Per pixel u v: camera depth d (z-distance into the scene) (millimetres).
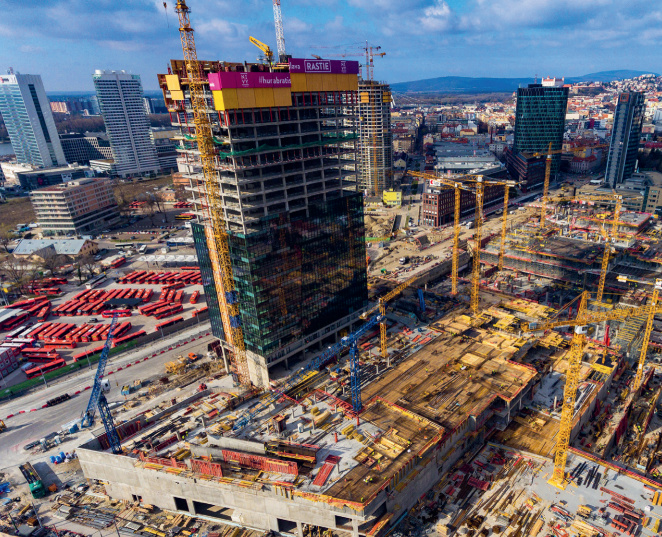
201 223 178375
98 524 129500
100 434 149250
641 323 198625
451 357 179250
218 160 160125
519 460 139875
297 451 131250
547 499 125125
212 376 191500
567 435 125250
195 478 127938
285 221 166500
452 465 141375
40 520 130750
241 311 172250
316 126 179250
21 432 165000
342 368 184250
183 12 149500
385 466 125625
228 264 167375
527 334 198500
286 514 122250
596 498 123938
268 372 174125
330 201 180875
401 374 170750
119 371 198500
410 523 123000
